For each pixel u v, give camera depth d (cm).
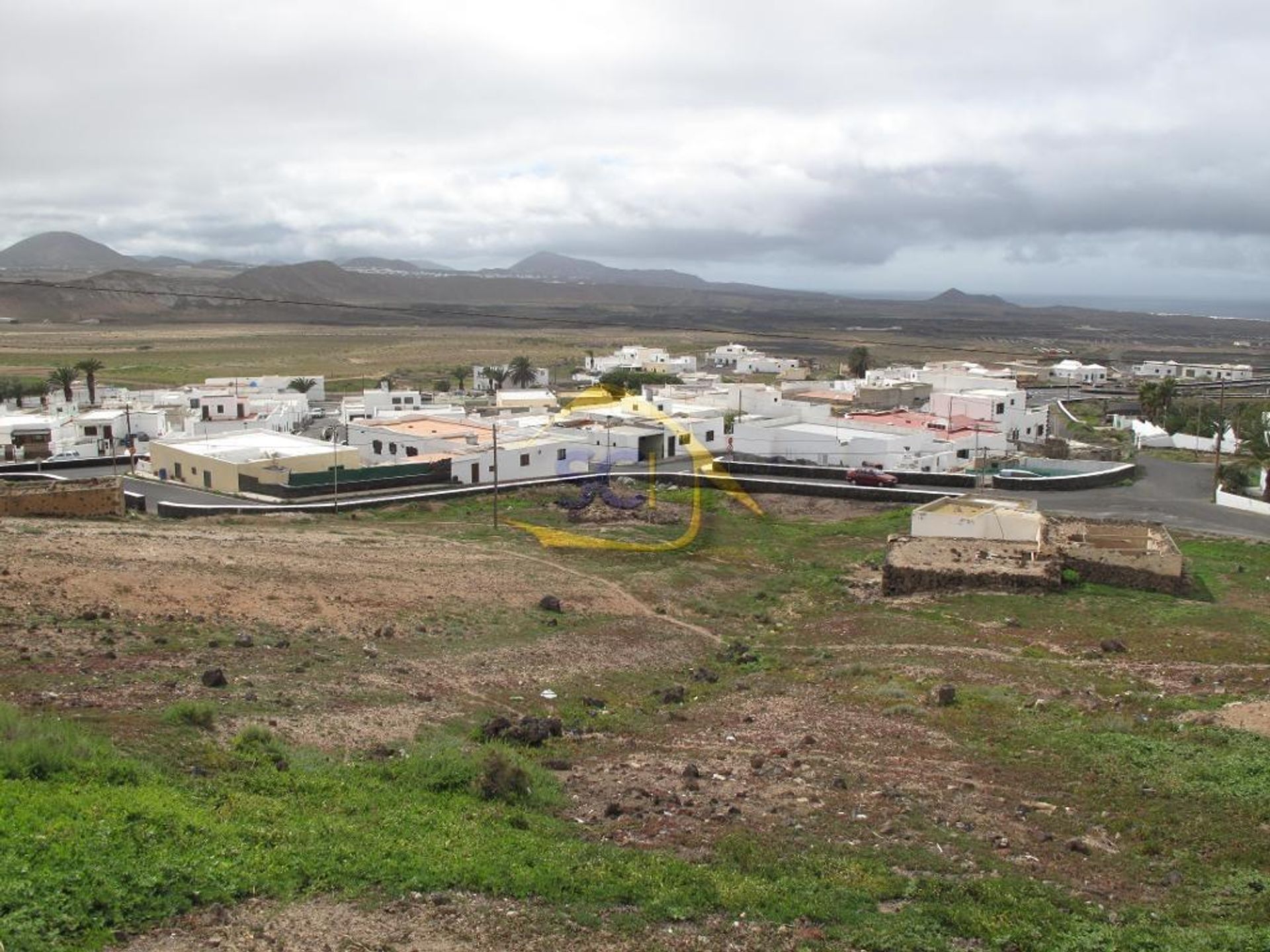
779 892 1561
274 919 1341
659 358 18588
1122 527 5200
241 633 2958
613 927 1410
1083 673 3266
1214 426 10212
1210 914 1576
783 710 2777
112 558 3612
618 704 2816
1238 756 2275
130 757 1831
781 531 6309
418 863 1530
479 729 2397
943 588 4594
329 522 5916
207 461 7288
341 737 2206
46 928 1223
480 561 4675
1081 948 1426
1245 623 3950
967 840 1850
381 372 19475
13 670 2312
